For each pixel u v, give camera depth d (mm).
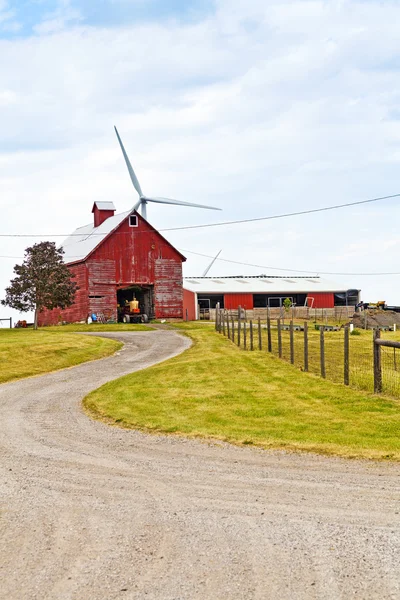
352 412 14883
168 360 29750
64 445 12898
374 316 57594
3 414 17172
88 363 31859
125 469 10727
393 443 11875
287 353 29438
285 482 9586
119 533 7496
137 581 6160
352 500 8562
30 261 56500
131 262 63938
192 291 72250
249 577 6164
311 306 77000
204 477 10031
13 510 8555
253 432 13320
